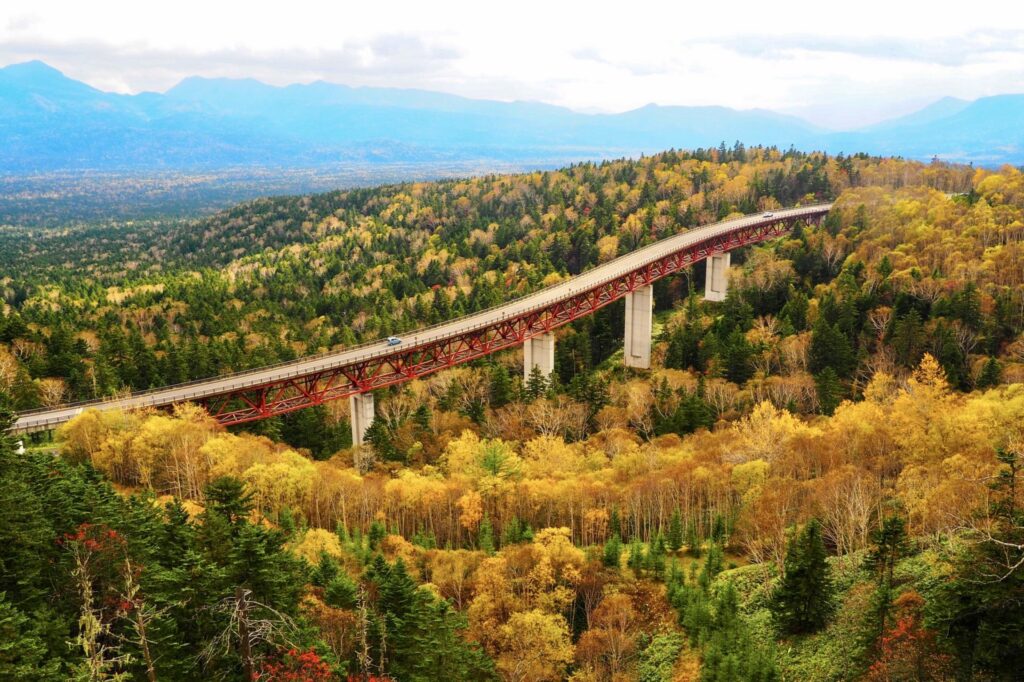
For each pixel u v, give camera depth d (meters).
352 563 77.62
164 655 46.28
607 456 117.38
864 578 70.12
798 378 134.88
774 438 103.00
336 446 138.38
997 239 172.25
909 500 77.38
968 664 47.19
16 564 48.59
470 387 153.38
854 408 106.06
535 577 78.06
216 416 123.75
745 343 151.25
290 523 84.50
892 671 53.72
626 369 184.62
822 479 86.69
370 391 139.88
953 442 89.06
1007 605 44.44
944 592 48.69
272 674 45.19
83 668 38.59
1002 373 123.06
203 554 52.88
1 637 40.12
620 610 74.62
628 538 94.25
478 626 71.00
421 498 95.25
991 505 59.88
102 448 98.88
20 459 59.97
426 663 55.84
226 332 197.88
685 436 121.50
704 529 93.06
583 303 179.12
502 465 104.38
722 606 71.56
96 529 52.78
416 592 60.53
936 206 198.38
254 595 49.69
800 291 180.88
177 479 95.12
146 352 158.25
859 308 160.00
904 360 137.38
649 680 67.88
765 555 82.00
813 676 62.09
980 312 140.75
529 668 66.62
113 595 50.00
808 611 67.38
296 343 188.25
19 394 127.00
